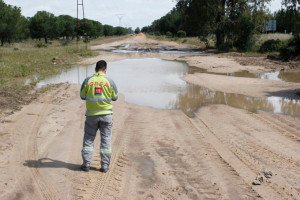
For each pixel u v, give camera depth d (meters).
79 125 7.41
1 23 39.56
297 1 30.19
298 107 9.63
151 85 13.74
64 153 5.62
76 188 4.34
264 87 12.91
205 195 4.29
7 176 4.64
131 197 4.20
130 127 7.46
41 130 6.93
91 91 4.57
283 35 39.59
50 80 15.01
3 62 19.69
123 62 23.97
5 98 10.05
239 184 4.60
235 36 38.00
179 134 6.99
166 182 4.66
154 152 5.89
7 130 6.83
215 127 7.54
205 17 39.94
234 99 10.83
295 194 4.31
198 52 35.59
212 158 5.59
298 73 17.59
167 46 49.12
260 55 29.19
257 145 6.28
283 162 5.43
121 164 5.29
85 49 32.12
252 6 38.16
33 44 49.22
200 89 12.77
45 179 4.59
